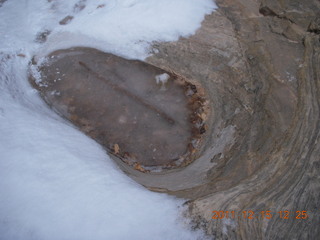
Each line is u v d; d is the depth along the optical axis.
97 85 1.39
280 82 1.20
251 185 1.00
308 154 1.00
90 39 1.53
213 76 1.34
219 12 1.47
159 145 1.23
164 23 1.46
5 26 1.59
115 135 1.26
